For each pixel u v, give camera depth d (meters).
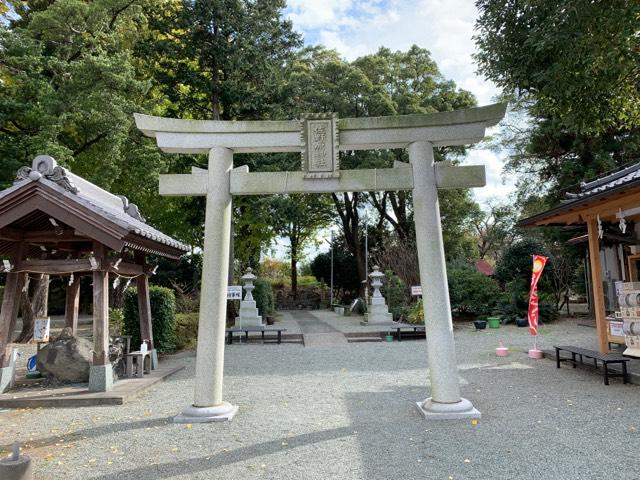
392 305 18.16
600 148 15.08
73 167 14.61
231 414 5.40
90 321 19.58
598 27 6.65
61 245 8.21
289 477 3.69
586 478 3.53
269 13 18.25
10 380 6.86
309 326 16.36
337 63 21.61
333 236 30.86
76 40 13.41
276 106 17.84
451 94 23.69
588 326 13.81
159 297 10.59
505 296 16.22
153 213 20.02
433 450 4.20
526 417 5.16
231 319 17.48
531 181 18.47
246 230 21.97
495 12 7.79
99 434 4.90
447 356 5.30
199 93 18.83
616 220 9.07
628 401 5.72
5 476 3.09
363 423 5.11
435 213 5.47
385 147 5.79
